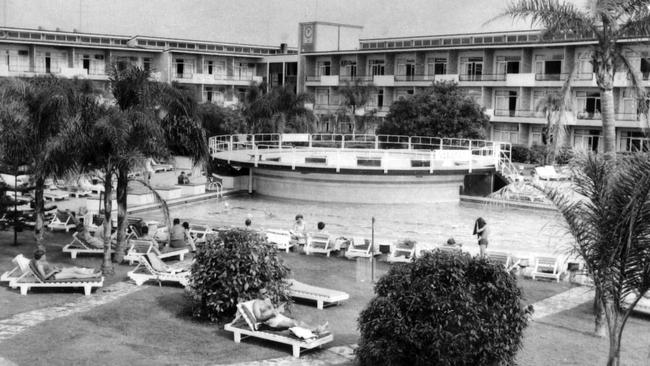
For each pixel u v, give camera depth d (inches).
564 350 534.9
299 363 484.7
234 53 3164.4
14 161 804.6
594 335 575.8
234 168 1683.1
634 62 2066.9
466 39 2741.1
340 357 499.8
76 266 751.1
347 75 2962.6
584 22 769.6
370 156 1728.6
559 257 799.7
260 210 1342.3
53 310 586.6
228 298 559.8
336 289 703.1
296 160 1617.9
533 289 730.2
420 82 2645.2
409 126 2122.3
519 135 2410.2
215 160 1608.0
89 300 620.1
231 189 1598.2
